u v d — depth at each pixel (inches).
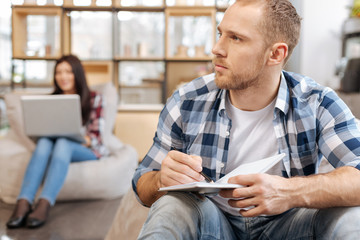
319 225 36.2
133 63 209.2
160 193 40.4
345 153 40.3
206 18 184.9
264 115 43.9
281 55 40.4
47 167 97.3
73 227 85.6
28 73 205.0
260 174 34.4
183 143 46.9
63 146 94.7
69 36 174.4
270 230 42.9
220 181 38.3
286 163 43.2
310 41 189.8
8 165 103.6
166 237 31.9
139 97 203.5
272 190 34.2
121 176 111.0
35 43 176.2
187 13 167.9
